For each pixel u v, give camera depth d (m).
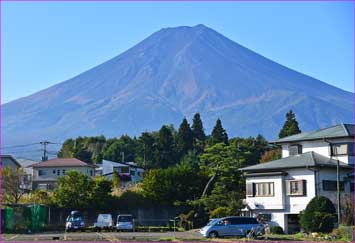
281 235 50.84
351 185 58.62
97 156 127.31
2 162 99.06
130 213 65.75
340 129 61.41
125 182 98.75
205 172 68.75
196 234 52.34
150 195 65.94
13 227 57.12
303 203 56.50
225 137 107.50
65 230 59.03
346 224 50.41
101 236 48.91
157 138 120.44
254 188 59.66
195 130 121.25
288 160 59.53
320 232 49.16
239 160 69.56
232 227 47.03
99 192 64.56
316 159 57.78
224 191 64.31
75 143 137.12
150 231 58.72
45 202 64.06
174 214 65.88
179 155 113.88
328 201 50.62
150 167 113.00
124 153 127.38
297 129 94.75
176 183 66.31
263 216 58.28
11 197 69.00
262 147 89.44
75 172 65.31
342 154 59.00
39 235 51.16
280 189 57.81
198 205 63.84
